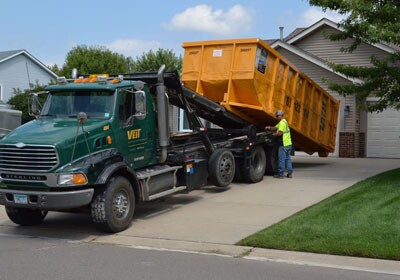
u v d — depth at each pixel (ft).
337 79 69.67
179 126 42.96
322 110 56.03
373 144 70.44
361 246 24.44
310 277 21.17
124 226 30.42
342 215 30.89
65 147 28.48
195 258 24.34
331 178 48.08
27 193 28.60
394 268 22.34
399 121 68.85
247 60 43.21
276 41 73.20
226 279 20.90
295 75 48.93
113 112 31.68
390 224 28.14
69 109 32.63
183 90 39.96
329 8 41.91
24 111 94.53
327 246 24.82
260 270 22.21
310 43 74.08
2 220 35.01
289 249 25.29
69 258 24.45
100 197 29.43
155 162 35.37
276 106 47.14
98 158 29.58
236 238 27.81
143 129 34.09
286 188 42.96
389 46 67.05
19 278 21.03
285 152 48.49
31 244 27.81
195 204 37.63
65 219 35.19
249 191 42.16
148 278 21.03
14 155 28.94
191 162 38.37
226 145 45.16
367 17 39.96
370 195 36.55
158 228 30.83
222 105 44.42
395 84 42.42
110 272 21.93
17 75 118.83
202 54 45.65
